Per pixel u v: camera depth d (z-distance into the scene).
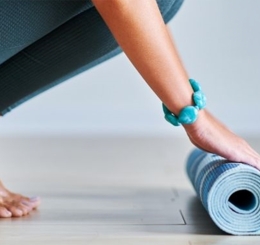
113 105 2.88
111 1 1.03
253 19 2.84
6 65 1.35
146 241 1.17
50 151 2.42
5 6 1.14
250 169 1.21
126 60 2.85
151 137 2.85
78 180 1.80
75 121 2.89
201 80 2.87
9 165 2.09
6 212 1.34
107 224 1.29
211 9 2.82
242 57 2.86
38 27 1.19
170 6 1.29
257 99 2.89
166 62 1.09
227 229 1.22
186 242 1.17
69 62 1.34
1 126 2.87
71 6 1.19
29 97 1.44
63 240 1.17
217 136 1.19
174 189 1.69
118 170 2.01
